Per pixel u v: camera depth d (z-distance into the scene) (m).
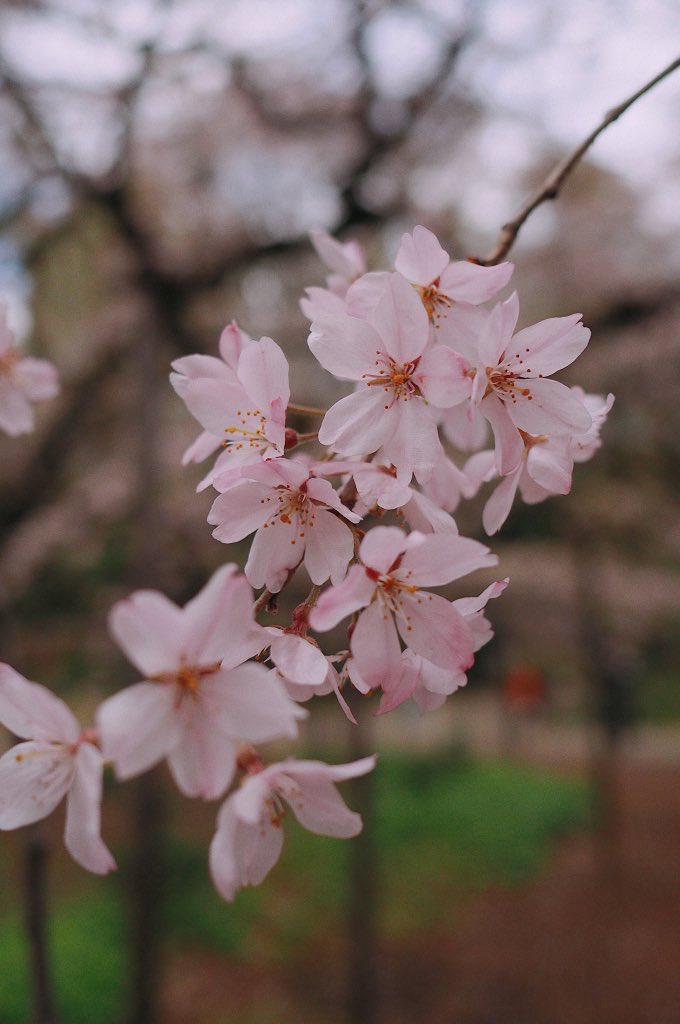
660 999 5.55
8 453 6.87
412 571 1.11
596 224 6.71
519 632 11.14
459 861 7.86
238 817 1.01
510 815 8.91
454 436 1.41
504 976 5.92
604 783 10.09
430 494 1.32
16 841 7.45
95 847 1.00
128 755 0.90
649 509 9.02
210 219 5.93
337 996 5.60
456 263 1.25
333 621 1.04
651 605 10.88
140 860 4.96
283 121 5.62
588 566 9.69
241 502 1.16
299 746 10.76
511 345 1.23
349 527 1.18
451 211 6.52
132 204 5.27
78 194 5.17
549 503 8.80
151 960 4.88
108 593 8.52
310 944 6.26
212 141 6.08
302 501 1.16
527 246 6.96
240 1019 5.28
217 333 6.89
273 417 1.15
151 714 0.92
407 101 4.99
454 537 1.08
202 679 0.94
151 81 4.96
